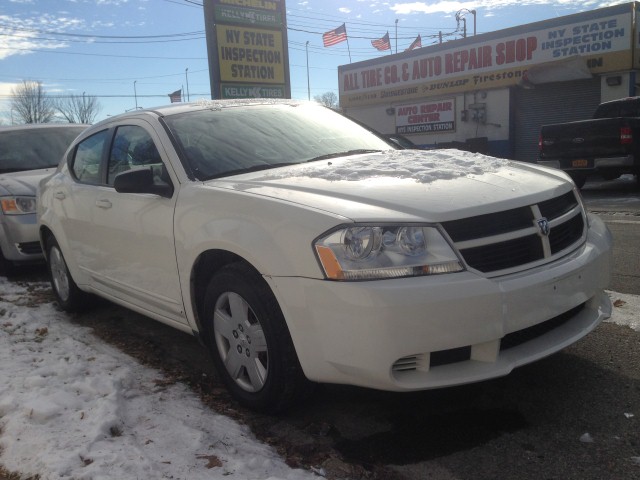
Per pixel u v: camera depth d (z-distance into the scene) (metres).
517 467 2.57
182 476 2.48
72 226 4.63
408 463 2.65
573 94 19.34
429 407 3.14
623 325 4.09
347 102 27.09
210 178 3.46
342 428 2.98
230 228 2.98
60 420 3.00
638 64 17.89
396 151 4.12
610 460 2.58
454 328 2.56
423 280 2.55
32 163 7.35
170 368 3.81
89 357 3.95
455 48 22.20
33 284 6.38
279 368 2.87
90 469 2.51
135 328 4.70
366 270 2.55
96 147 4.56
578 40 18.67
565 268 2.90
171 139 3.71
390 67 24.81
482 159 3.73
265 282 2.89
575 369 3.46
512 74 20.55
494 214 2.77
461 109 22.48
